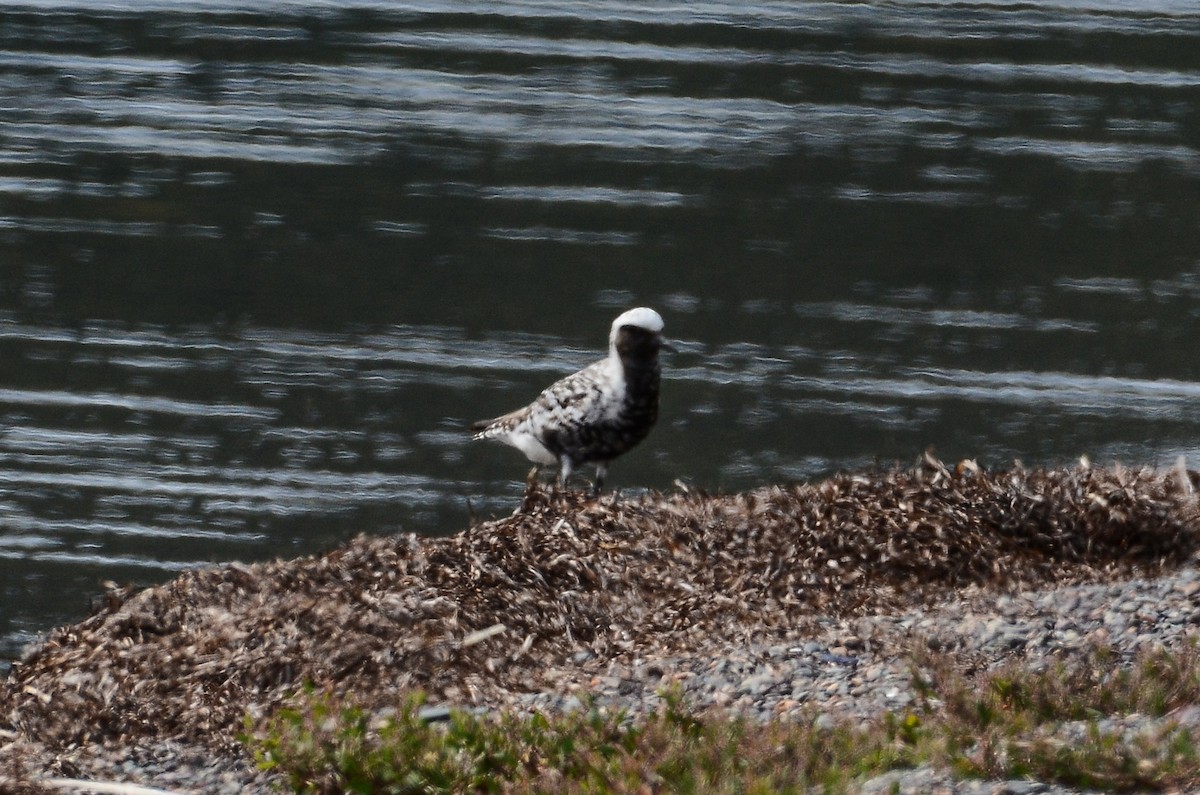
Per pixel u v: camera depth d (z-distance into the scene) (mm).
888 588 10547
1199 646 8828
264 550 15641
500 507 16578
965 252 22719
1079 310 21031
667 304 21094
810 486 12031
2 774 9164
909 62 30078
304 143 26422
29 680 10211
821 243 23016
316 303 21203
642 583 10836
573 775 7879
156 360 19609
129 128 26875
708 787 7426
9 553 15391
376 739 8609
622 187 24797
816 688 9227
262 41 30891
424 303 21203
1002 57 30188
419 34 31297
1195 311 21000
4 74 29000
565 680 9727
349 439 17859
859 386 19109
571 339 20328
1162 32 31766
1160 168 25609
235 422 18156
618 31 31484
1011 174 25359
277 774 8906
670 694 8539
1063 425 18172
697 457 17562
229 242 22953
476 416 18438
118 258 22406
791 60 30031
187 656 10148
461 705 9453
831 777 7391
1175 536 10727
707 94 28469
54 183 24703
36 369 19219
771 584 10648
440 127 27016
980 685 8719
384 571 11039
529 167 25484
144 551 15500
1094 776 7176
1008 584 10469
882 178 25188
